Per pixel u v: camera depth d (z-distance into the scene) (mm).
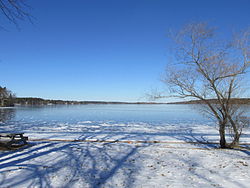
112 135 13219
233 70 8422
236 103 9039
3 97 91188
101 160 6793
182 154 7738
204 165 6273
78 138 11609
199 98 9562
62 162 6488
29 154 7445
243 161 6742
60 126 19906
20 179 4938
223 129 9242
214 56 8773
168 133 15133
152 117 33406
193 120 27781
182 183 4746
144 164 6371
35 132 15062
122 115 38375
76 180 4934
